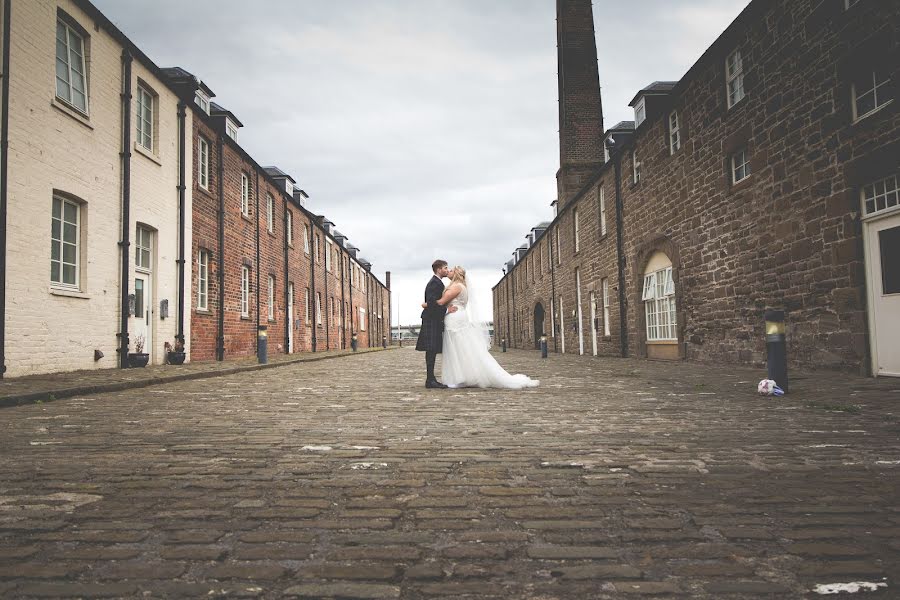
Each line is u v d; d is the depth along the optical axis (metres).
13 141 8.38
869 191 7.63
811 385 6.89
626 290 17.11
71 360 9.69
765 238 9.88
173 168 13.34
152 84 12.45
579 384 8.12
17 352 8.47
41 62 8.96
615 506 2.53
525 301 36.31
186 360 13.78
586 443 3.85
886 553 2.00
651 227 15.08
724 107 11.21
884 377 7.40
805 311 8.84
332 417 5.07
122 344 11.05
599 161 24.94
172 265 13.24
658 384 7.93
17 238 8.45
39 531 2.25
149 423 4.77
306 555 2.01
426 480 2.96
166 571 1.88
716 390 6.98
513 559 1.97
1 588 1.76
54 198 9.48
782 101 9.29
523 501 2.60
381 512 2.46
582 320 22.27
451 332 7.89
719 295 11.55
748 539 2.14
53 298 9.22
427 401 6.25
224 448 3.75
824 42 8.28
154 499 2.66
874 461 3.29
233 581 1.81
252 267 18.39
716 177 11.58
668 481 2.90
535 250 32.22
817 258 8.52
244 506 2.55
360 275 41.81
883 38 7.23
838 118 8.02
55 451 3.69
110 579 1.82
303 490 2.79
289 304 22.95
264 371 11.68
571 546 2.08
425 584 1.79
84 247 10.08
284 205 22.38
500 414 5.21
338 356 20.88
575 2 25.36
